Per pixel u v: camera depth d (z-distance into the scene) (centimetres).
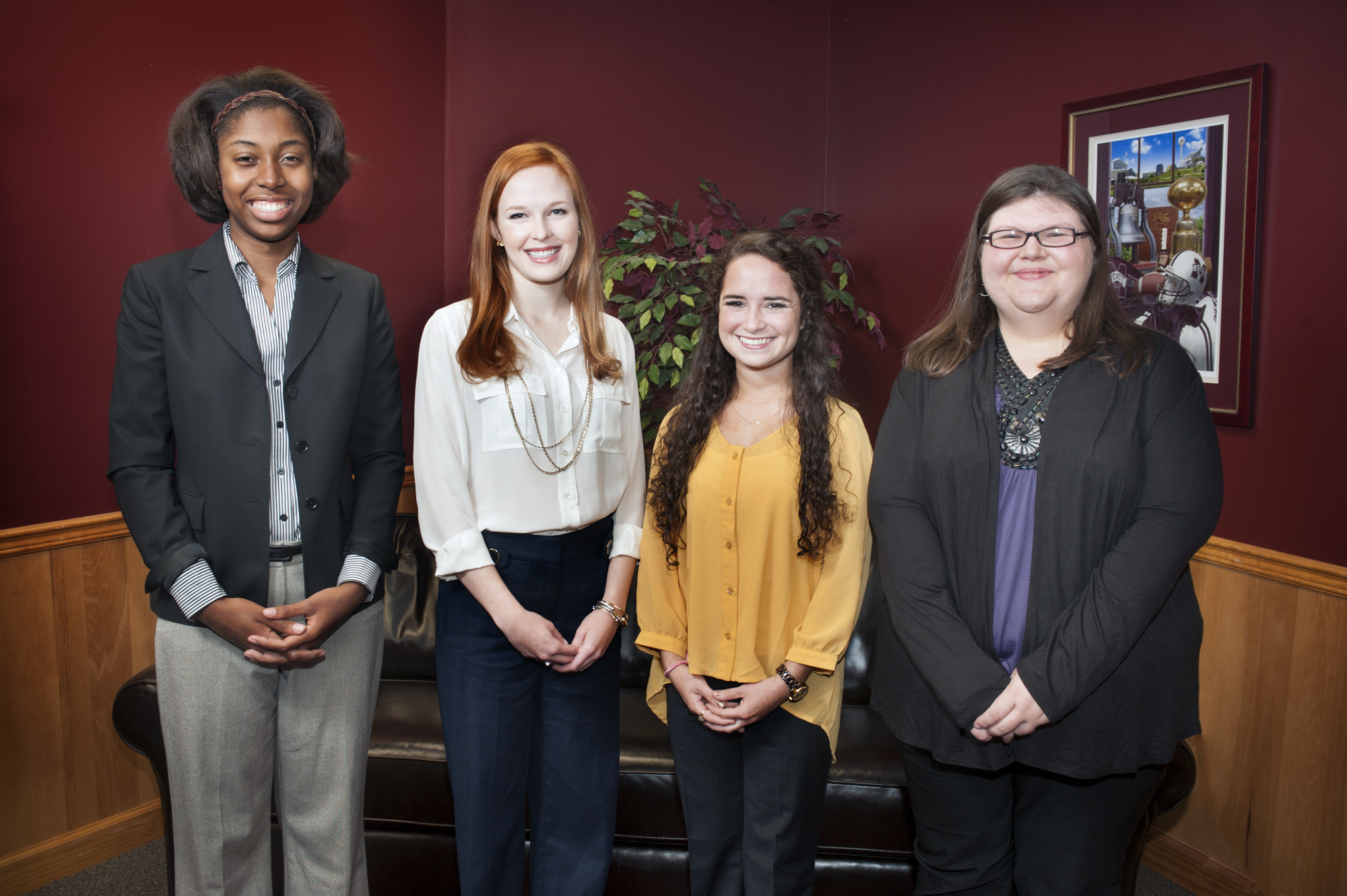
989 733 138
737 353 163
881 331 370
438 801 215
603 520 176
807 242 317
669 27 360
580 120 350
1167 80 258
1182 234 253
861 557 164
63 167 239
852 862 215
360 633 169
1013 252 142
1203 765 251
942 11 333
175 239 262
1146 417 138
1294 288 227
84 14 239
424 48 325
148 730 208
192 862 162
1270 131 231
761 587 163
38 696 244
